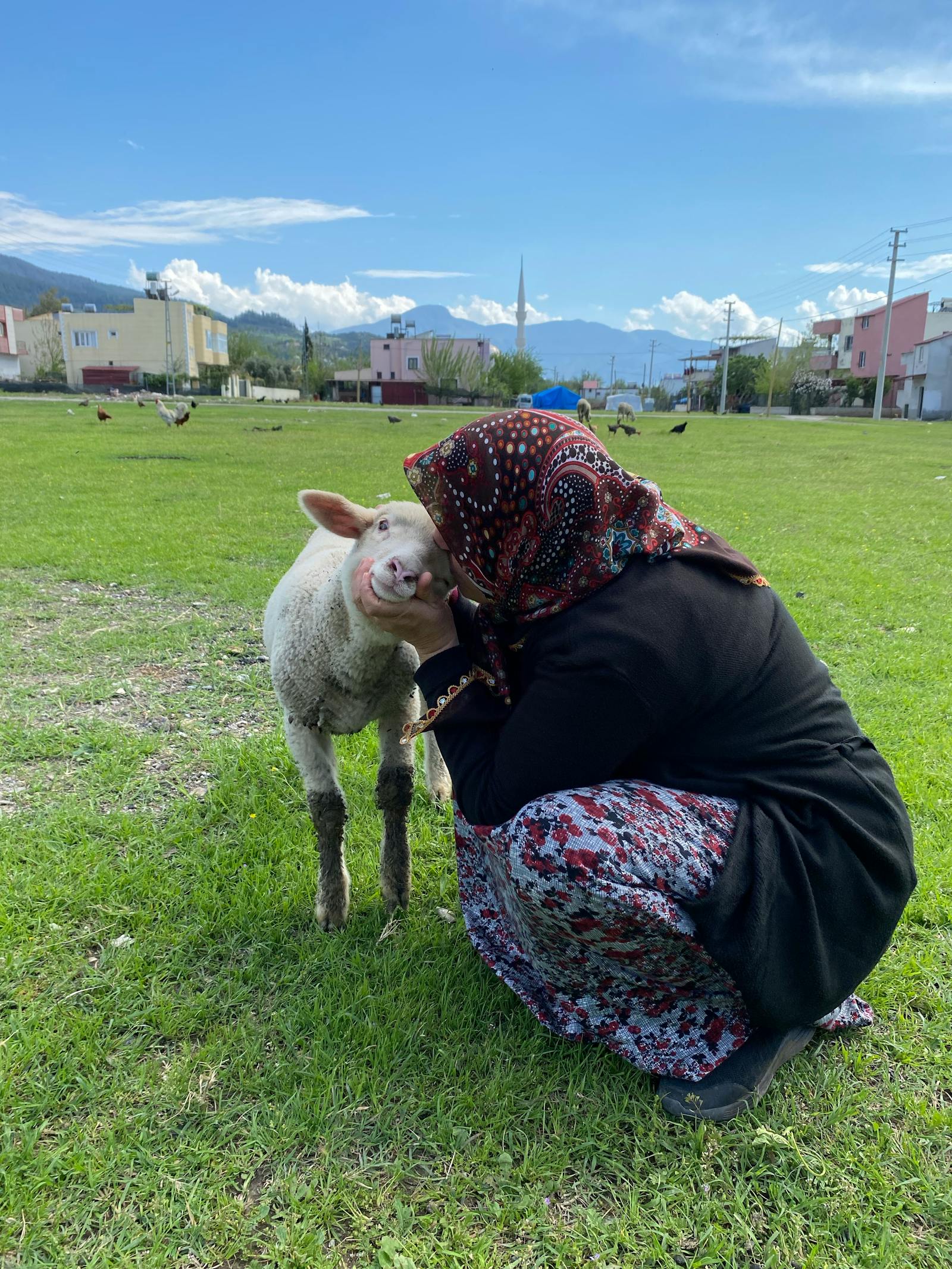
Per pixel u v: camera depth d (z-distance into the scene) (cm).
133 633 534
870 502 1185
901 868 200
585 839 179
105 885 281
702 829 188
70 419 2802
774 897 183
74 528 840
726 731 192
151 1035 225
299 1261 169
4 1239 173
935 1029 228
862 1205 183
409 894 284
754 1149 194
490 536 195
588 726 183
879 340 7225
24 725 403
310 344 10419
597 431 3247
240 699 443
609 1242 175
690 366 10356
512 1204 182
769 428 3762
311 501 239
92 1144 193
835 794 195
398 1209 178
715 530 922
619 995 212
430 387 8300
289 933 269
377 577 206
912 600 649
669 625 181
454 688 212
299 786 354
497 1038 224
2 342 8181
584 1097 207
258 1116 201
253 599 606
